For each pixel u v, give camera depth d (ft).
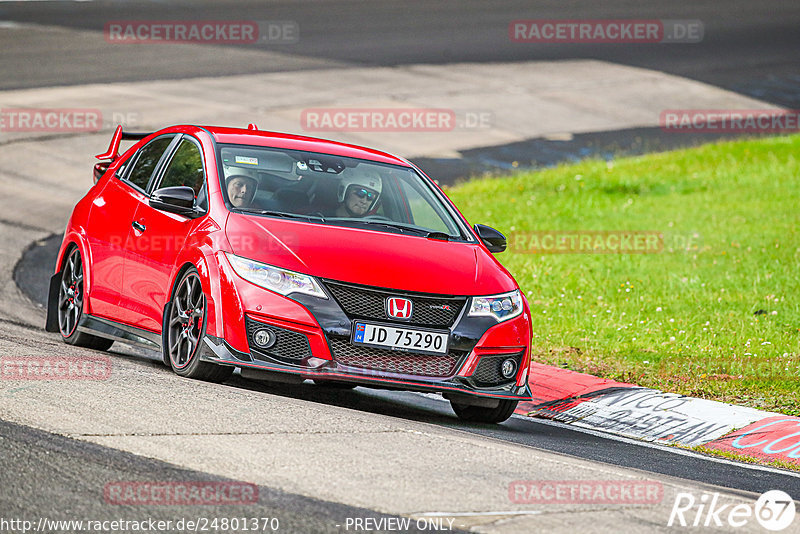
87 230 100.99
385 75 342.44
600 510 56.24
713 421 95.25
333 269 79.77
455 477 60.49
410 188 96.07
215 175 88.89
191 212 86.99
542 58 389.19
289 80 323.98
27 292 136.87
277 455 61.00
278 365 77.77
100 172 110.11
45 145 233.96
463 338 81.51
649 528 53.83
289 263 79.77
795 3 554.87
